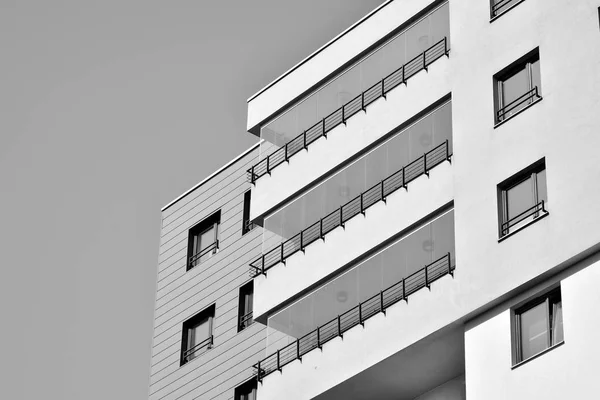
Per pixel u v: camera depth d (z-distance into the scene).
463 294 37.94
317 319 42.00
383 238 41.16
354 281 41.44
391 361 39.38
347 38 45.59
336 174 43.81
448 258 38.91
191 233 54.31
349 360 40.41
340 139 44.22
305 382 41.31
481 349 36.84
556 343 35.38
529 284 36.50
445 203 39.84
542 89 38.44
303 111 46.12
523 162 38.00
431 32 42.81
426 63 42.44
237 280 50.97
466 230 38.62
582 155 36.72
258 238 51.16
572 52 38.22
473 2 41.62
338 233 42.72
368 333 40.22
